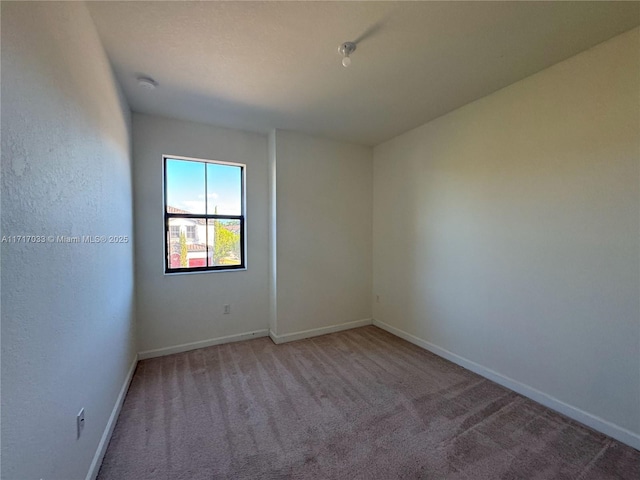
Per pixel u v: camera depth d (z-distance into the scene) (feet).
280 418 6.32
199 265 10.45
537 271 6.95
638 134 5.36
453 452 5.33
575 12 4.94
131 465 5.00
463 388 7.57
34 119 3.02
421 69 6.72
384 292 12.35
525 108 7.12
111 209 6.05
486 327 8.16
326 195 11.76
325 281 11.84
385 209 12.21
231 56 6.19
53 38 3.48
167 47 5.85
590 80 5.96
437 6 4.81
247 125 10.29
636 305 5.45
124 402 6.88
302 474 4.85
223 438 5.69
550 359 6.72
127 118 8.09
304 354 9.75
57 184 3.54
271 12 4.93
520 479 4.76
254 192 11.12
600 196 5.87
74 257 4.04
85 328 4.42
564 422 6.19
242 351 9.96
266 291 11.46
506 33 5.48
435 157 9.74
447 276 9.39
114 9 4.79
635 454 5.27
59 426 3.54
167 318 9.68
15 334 2.68
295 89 7.66
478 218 8.34
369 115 9.39
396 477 4.79
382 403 6.89
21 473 2.74
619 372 5.66
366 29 5.37
